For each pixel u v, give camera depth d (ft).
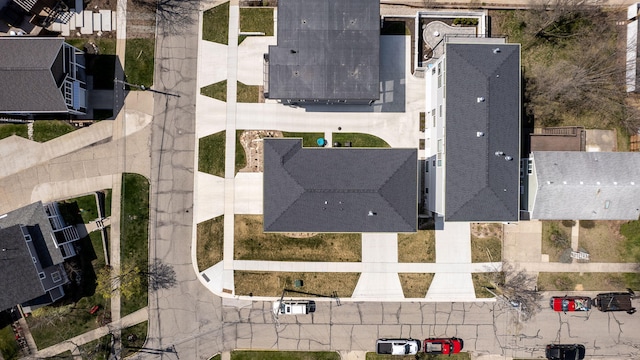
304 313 119.14
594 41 119.24
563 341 121.49
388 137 120.37
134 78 120.37
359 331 121.70
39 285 109.40
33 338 120.37
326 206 103.96
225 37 120.67
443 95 103.91
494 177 100.63
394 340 120.26
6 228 107.45
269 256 120.78
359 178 103.50
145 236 120.78
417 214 108.17
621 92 118.73
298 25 106.11
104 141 120.78
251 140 120.47
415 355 121.29
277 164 105.70
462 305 121.29
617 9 119.24
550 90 117.39
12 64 105.70
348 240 120.47
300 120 120.26
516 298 119.34
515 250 120.78
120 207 120.67
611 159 109.09
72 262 119.75
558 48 119.85
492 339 121.80
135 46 120.47
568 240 120.57
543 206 108.78
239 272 121.29
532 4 118.73
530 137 118.21
